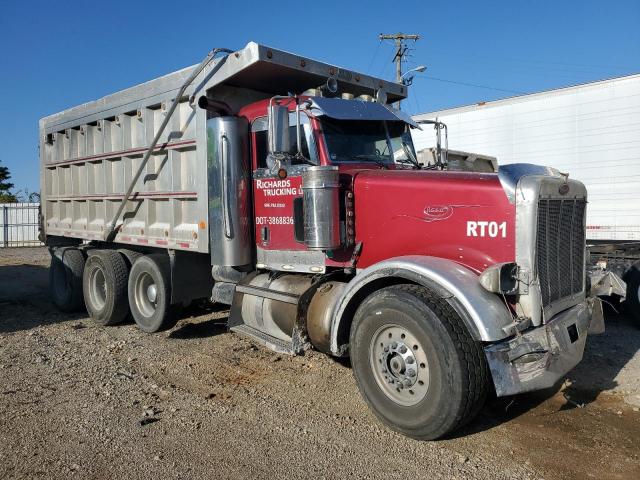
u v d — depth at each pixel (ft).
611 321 25.66
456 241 14.24
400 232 15.40
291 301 17.35
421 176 15.31
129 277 25.08
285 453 12.91
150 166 23.62
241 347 21.54
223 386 17.39
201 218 20.45
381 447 13.14
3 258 63.93
